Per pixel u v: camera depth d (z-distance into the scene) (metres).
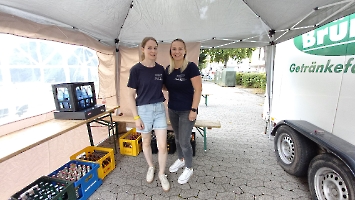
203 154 3.14
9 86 2.17
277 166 2.74
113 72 3.86
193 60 3.81
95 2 2.18
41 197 1.70
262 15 2.76
